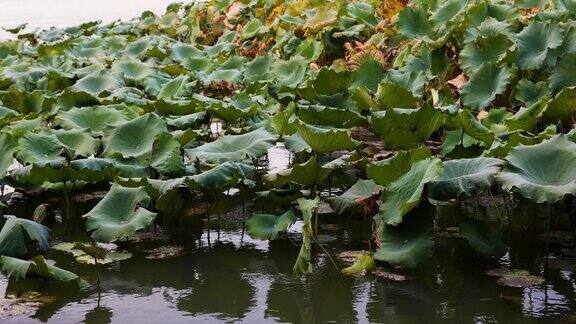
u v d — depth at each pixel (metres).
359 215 5.13
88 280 4.21
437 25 8.19
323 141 5.05
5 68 9.69
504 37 6.64
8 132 5.70
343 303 3.83
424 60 7.46
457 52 7.48
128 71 9.09
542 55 6.13
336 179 5.80
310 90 7.14
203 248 4.70
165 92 7.98
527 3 8.02
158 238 4.89
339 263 4.37
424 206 4.19
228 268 4.36
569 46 6.04
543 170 4.13
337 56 9.47
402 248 4.12
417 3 9.11
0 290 4.05
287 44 9.94
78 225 5.18
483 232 4.36
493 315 3.64
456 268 4.25
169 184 4.77
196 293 4.00
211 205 5.54
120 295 3.98
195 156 5.27
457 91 7.14
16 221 4.43
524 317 3.60
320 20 9.52
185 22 14.31
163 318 3.69
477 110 6.35
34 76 9.02
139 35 14.35
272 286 4.08
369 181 4.79
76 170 5.07
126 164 5.34
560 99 5.23
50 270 4.01
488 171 4.13
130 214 4.55
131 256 4.57
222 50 10.79
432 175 3.98
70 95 7.32
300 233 4.92
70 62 9.51
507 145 4.71
